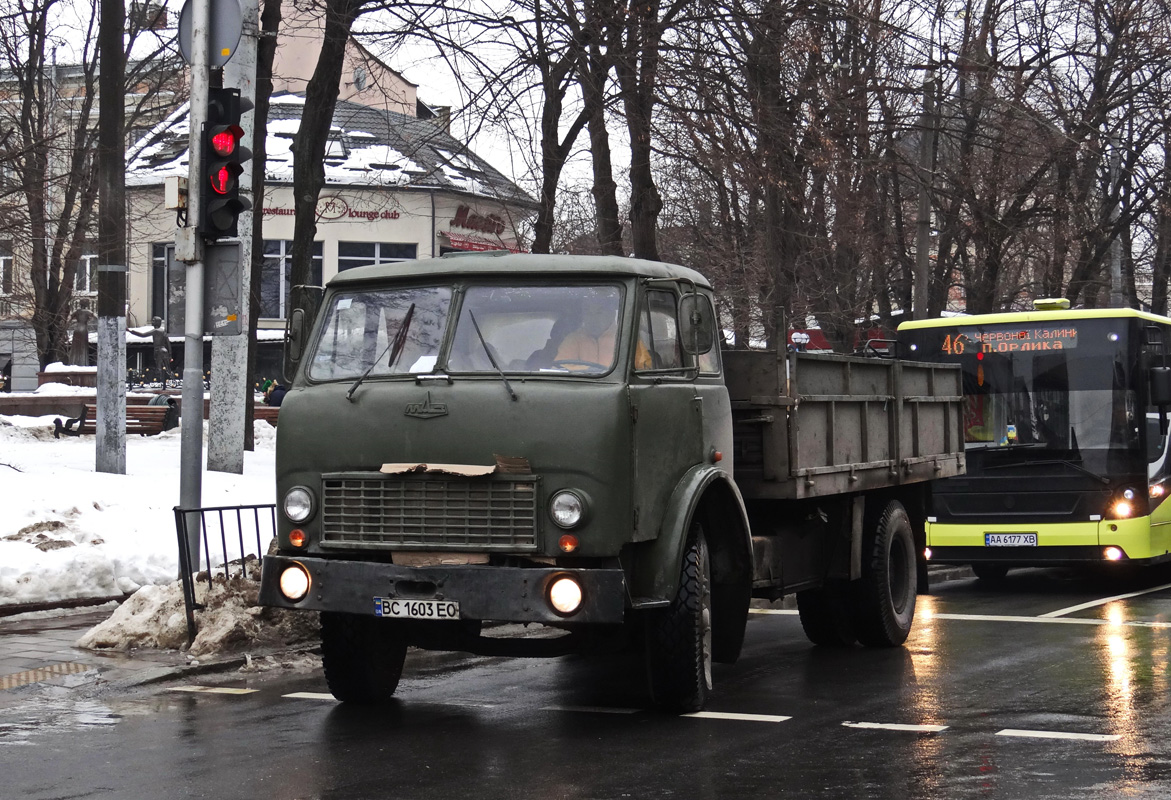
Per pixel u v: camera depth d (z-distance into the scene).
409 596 7.88
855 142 23.02
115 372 19.97
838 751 7.54
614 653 11.55
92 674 9.85
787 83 20.39
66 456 24.70
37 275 37.53
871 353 14.96
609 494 7.89
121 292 20.11
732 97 20.22
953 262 34.81
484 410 8.02
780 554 10.41
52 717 8.54
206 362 56.28
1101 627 13.20
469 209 52.19
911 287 35.44
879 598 11.66
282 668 10.38
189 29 12.11
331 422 8.31
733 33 19.94
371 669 8.94
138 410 34.44
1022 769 7.08
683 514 8.39
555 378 8.14
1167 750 7.54
